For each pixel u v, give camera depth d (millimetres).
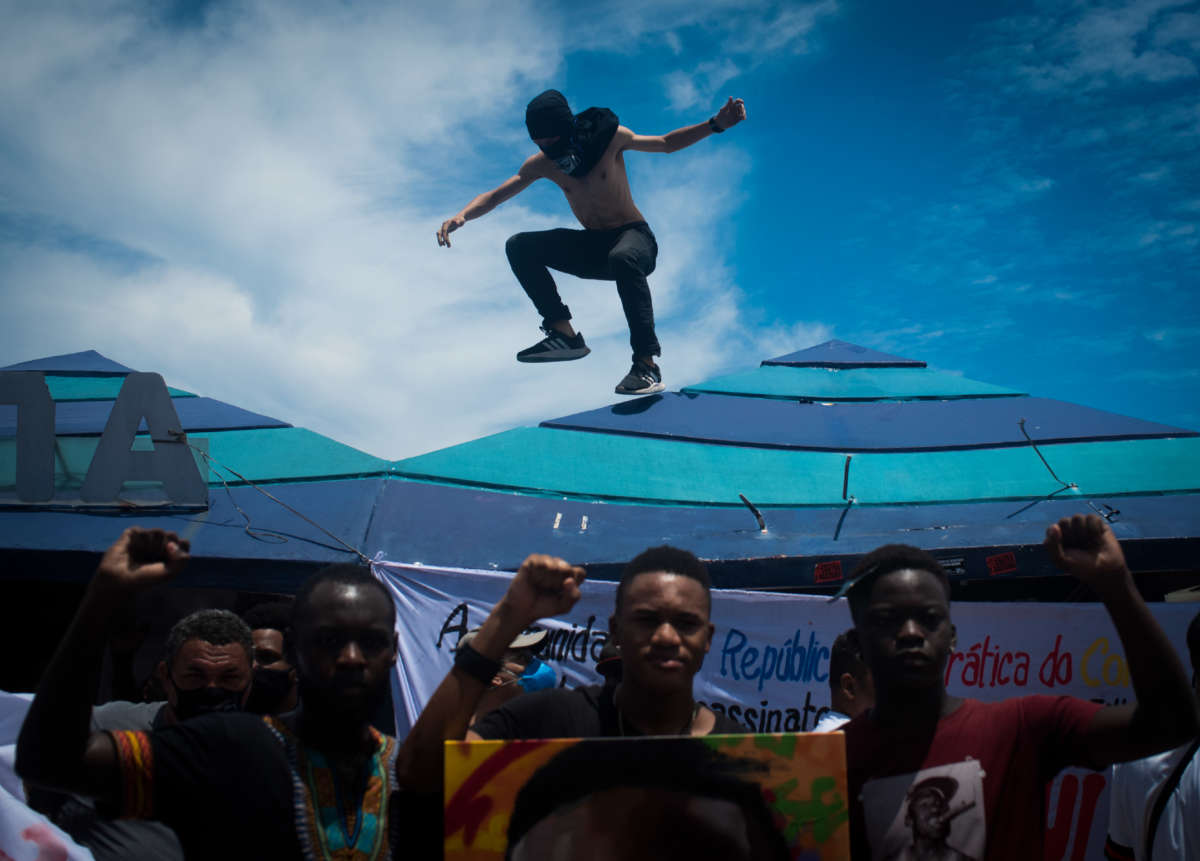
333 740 2279
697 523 6449
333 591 2295
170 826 2143
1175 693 2240
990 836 2336
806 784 2189
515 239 8273
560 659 5098
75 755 2010
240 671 3545
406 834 2307
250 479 6723
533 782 2143
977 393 8688
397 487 6605
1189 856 3262
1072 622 5188
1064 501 6750
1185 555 6043
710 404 8188
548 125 7609
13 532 5855
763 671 5113
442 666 5164
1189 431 7898
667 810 2146
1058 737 2414
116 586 2002
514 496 6629
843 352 9328
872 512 6629
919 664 2391
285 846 2133
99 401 8477
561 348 8336
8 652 7047
